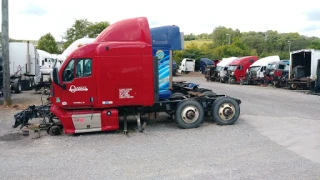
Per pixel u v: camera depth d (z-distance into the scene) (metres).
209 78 41.34
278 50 83.44
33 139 8.91
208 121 11.10
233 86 30.28
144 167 6.39
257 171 6.04
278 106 14.66
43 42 55.91
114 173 6.07
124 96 9.23
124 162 6.73
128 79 9.20
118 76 9.14
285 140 8.34
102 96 9.11
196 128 10.02
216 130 9.66
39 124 9.89
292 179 5.62
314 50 25.00
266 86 30.83
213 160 6.76
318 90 21.75
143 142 8.40
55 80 8.95
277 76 29.48
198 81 40.62
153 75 9.52
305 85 25.50
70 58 9.00
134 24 9.59
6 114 12.80
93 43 9.15
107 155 7.27
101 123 9.24
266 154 7.14
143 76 9.29
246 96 19.48
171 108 10.14
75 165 6.58
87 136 9.16
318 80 21.73
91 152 7.54
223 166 6.36
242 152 7.32
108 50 9.05
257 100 17.19
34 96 18.95
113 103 9.19
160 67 11.34
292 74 27.59
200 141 8.39
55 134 9.35
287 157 6.90
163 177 5.81
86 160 6.92
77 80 8.99
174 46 11.41
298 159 6.74
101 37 9.49
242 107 14.29
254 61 37.00
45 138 9.02
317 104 15.52
